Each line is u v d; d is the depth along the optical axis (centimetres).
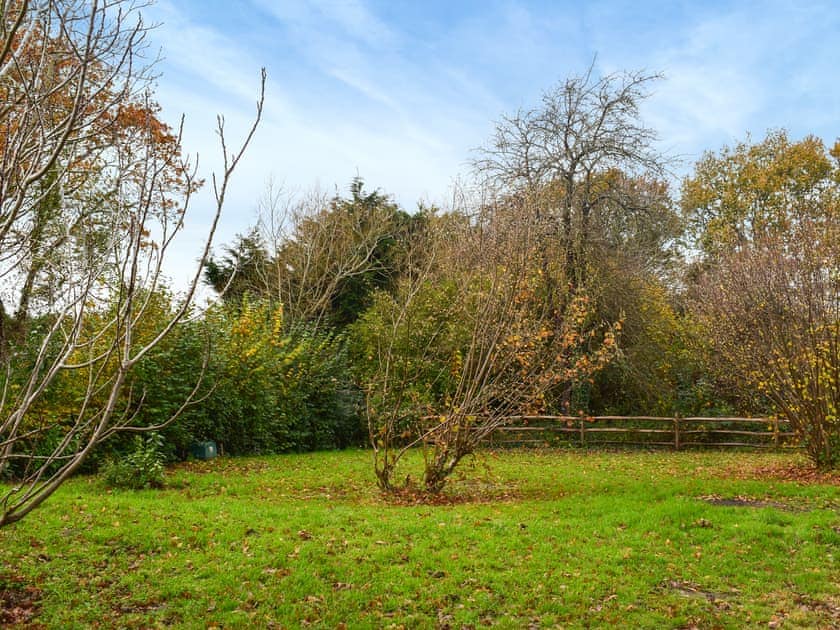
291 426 1900
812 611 624
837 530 846
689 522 885
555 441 1981
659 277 2847
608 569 716
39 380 1153
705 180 3578
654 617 602
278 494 1123
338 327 2941
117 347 418
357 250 2955
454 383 1848
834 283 1249
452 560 730
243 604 607
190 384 1545
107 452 1291
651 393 2178
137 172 451
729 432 1902
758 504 1028
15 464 1135
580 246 1994
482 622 590
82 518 827
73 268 428
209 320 1648
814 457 1314
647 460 1666
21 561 670
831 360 1248
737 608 627
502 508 1005
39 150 406
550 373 1166
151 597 612
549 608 619
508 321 1161
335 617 585
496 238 1181
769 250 1345
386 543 784
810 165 3269
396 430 1880
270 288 2902
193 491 1109
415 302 1938
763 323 1310
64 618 560
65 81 418
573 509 986
